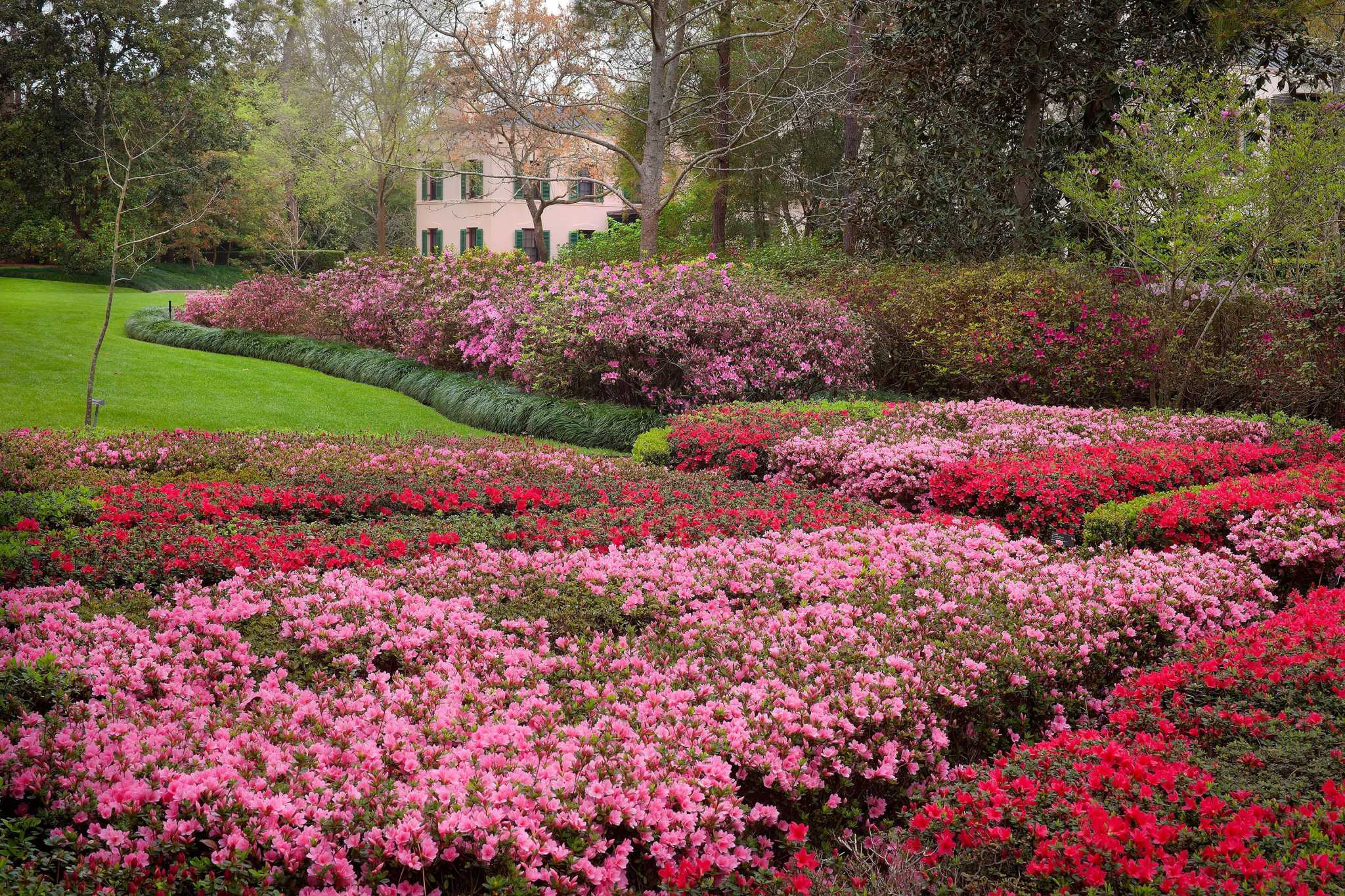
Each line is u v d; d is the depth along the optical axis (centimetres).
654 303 1170
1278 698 344
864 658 382
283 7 3622
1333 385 1105
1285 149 1060
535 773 286
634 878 278
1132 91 1448
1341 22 1527
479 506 634
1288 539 561
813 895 266
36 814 269
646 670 376
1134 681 380
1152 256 1147
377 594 441
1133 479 698
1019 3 1489
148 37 3162
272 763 283
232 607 411
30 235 3262
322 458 779
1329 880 222
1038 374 1251
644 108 2145
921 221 1612
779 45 1855
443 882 255
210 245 4022
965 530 593
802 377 1214
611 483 711
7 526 516
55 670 323
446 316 1466
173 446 793
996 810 261
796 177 1942
